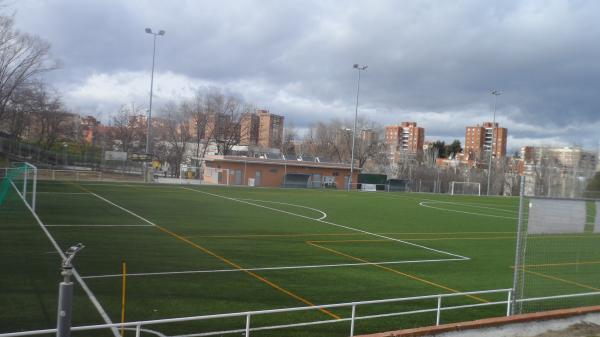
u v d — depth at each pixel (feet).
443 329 26.05
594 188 213.25
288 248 63.98
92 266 47.67
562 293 44.83
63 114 237.66
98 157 201.57
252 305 38.06
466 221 109.19
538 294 44.29
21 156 181.57
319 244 68.54
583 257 58.44
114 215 84.89
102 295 38.32
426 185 241.14
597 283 49.06
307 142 329.72
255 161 199.93
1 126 218.79
